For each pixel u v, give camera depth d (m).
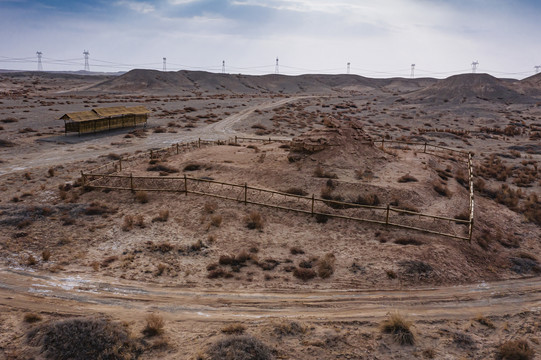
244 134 60.12
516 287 17.31
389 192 25.95
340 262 18.56
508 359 12.01
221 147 41.53
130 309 14.32
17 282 16.06
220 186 27.48
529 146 55.94
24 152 42.62
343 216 23.05
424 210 24.47
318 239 21.02
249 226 22.38
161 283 16.45
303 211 23.81
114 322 12.85
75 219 23.11
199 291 15.88
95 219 23.31
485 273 18.48
